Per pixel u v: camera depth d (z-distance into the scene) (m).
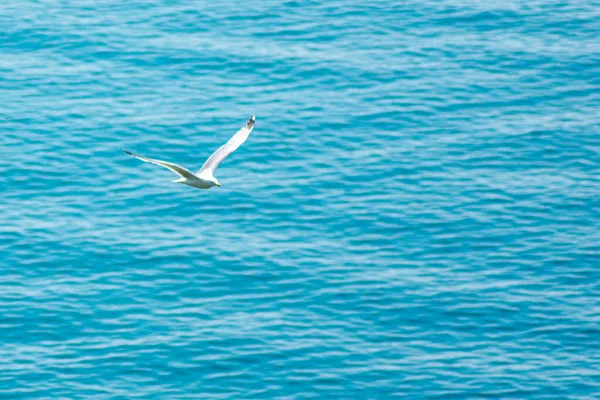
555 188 54.25
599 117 59.31
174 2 68.81
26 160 55.00
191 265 48.75
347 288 47.56
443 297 47.22
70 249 49.41
